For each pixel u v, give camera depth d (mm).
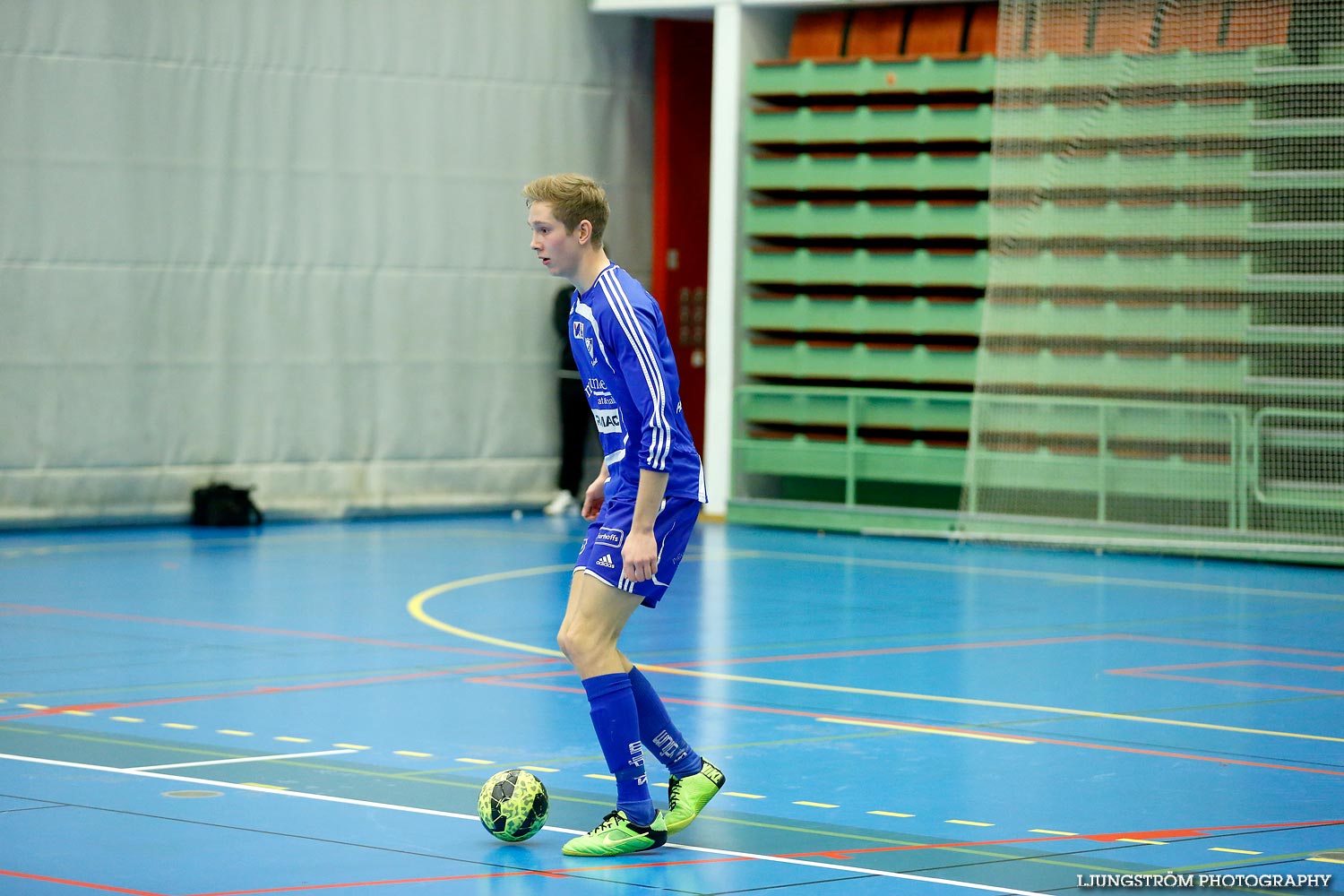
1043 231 42750
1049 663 24219
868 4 46469
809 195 48594
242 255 45281
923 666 23906
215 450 45219
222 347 45125
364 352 47438
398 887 12453
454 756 17453
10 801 15250
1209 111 41500
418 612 28844
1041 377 42719
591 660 13703
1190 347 41688
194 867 12930
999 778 16719
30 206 41938
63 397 42688
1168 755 17906
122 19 42969
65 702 20469
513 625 27312
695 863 13312
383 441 47875
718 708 20547
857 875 12914
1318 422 40219
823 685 22281
